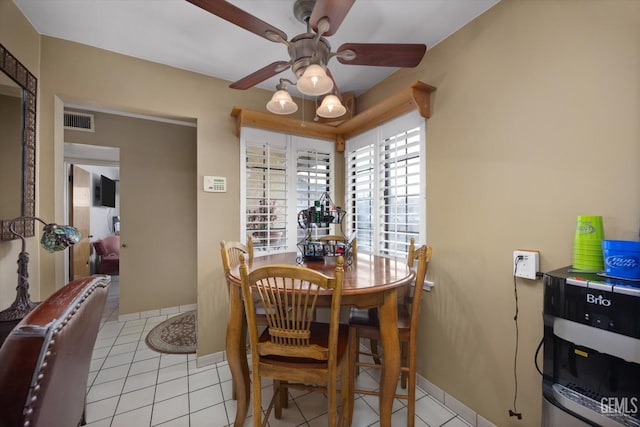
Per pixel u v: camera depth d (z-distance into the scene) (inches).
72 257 151.5
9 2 57.8
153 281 127.6
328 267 66.6
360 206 105.0
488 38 60.5
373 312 67.2
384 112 88.0
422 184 76.9
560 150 49.1
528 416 53.6
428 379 74.2
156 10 61.7
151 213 127.3
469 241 64.7
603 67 44.0
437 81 72.6
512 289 56.3
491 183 60.1
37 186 68.2
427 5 59.7
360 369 85.2
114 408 66.4
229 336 57.6
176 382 77.5
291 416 64.9
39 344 24.4
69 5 60.0
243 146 95.0
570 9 47.8
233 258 76.9
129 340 103.0
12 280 59.1
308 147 108.3
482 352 61.6
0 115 55.7
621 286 31.3
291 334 46.5
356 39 71.5
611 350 31.4
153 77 82.1
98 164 151.6
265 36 50.2
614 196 42.8
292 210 104.4
